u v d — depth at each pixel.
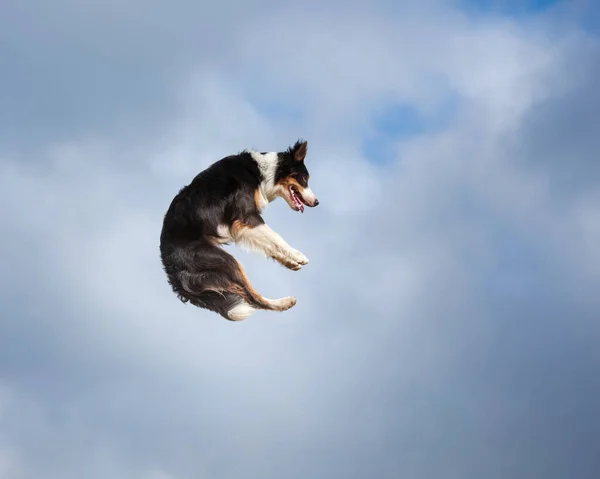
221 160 8.66
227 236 8.30
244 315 8.01
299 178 9.15
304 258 8.29
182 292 8.01
